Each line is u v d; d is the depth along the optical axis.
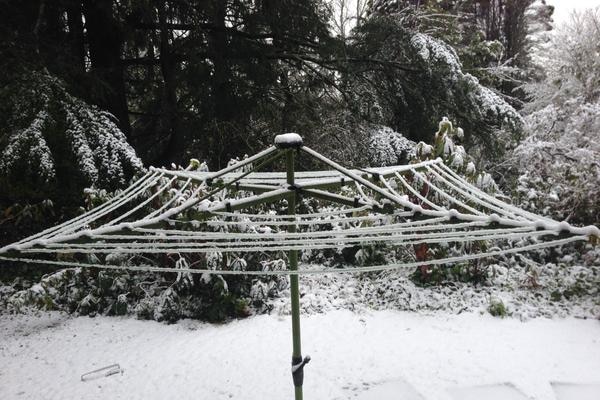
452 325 4.81
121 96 7.97
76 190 6.42
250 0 8.10
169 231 1.87
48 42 6.52
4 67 5.67
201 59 7.84
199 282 5.38
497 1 16.30
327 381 3.86
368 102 10.06
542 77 13.38
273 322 4.94
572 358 4.08
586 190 6.15
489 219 1.69
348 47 9.12
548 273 5.93
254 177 3.14
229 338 4.63
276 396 3.67
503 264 6.20
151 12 6.80
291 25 8.26
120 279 5.43
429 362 4.10
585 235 1.52
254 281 5.37
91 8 7.37
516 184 7.39
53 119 5.86
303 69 9.42
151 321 5.22
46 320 5.41
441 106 9.45
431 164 2.93
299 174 3.16
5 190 6.07
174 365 4.18
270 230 5.11
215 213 2.35
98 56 7.77
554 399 3.48
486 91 9.38
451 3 14.12
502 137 9.80
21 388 3.91
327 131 9.58
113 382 3.96
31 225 6.59
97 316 5.43
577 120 7.81
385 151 9.34
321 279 5.97
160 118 8.66
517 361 4.05
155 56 8.84
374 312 5.17
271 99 9.12
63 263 1.89
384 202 2.42
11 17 6.22
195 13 7.36
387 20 9.32
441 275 5.64
